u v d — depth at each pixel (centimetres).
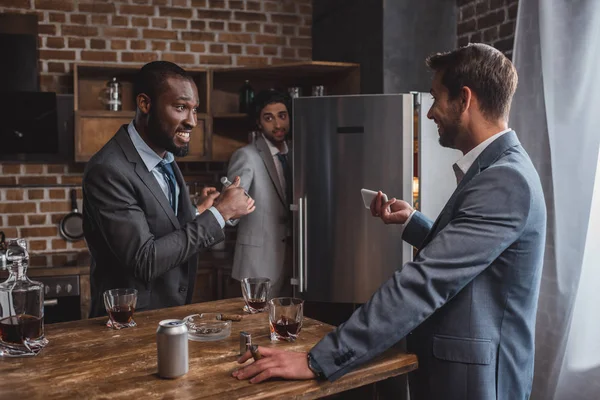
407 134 336
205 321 172
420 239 183
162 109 200
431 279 136
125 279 201
